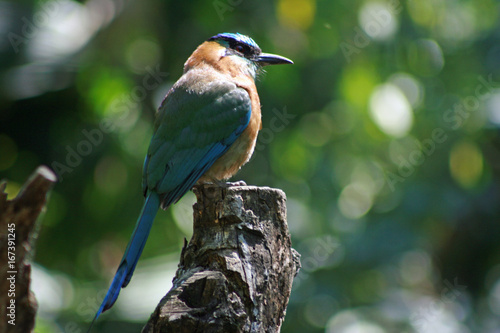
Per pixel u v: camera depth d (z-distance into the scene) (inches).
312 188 522.9
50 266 496.1
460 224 555.5
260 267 223.9
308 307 468.1
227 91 303.4
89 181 489.4
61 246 499.5
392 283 502.0
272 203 235.1
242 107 302.0
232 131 299.4
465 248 577.3
